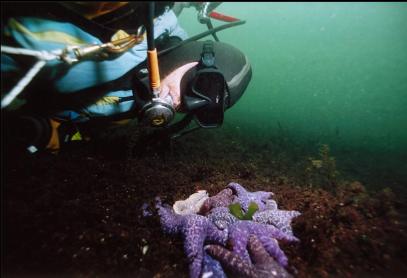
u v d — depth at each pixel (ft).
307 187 2.59
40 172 1.91
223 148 3.61
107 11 1.31
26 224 1.54
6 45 1.21
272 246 1.48
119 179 2.14
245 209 1.85
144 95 1.54
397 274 1.48
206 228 1.55
